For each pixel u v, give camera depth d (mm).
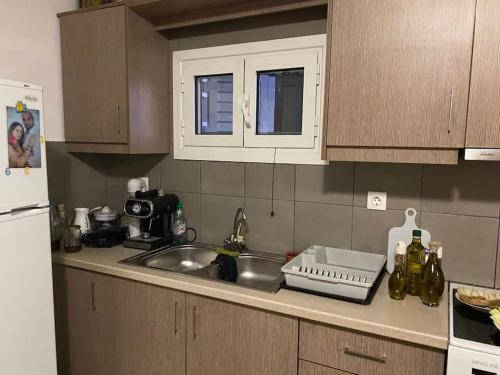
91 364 1930
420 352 1209
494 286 1571
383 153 1425
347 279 1447
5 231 1325
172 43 2203
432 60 1305
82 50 2064
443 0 1273
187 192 2254
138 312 1747
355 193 1806
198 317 1598
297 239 1962
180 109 2219
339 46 1435
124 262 1838
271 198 2010
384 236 1764
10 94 1330
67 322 1976
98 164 2438
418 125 1347
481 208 1569
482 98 1251
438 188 1635
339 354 1332
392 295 1442
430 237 1655
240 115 2057
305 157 1898
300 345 1396
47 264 1492
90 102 2080
